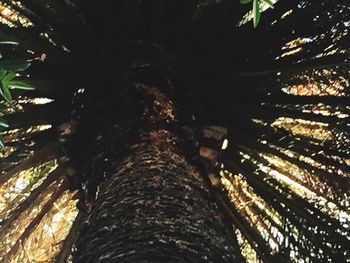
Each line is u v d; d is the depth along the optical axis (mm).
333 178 5965
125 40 4695
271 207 6289
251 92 5406
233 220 6051
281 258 6020
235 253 2953
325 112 5852
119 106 4203
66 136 4414
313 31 5496
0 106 2428
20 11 4922
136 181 3369
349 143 5832
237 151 5898
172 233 2807
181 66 4664
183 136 4047
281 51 5430
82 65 4738
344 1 5375
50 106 5281
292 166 6203
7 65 2221
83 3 4676
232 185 6289
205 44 5012
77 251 2959
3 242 6199
